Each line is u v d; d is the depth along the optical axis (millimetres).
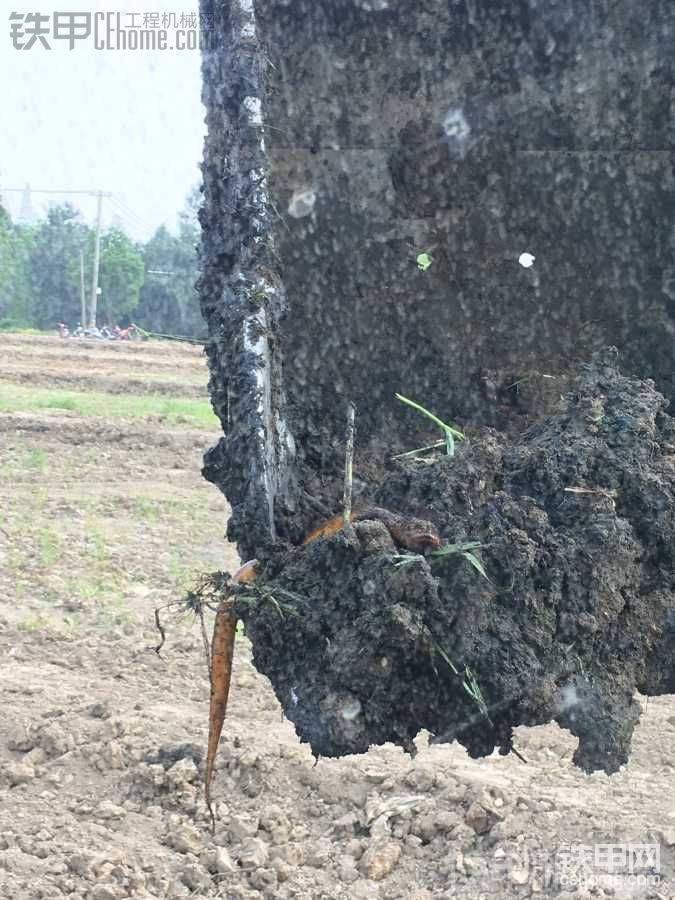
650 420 2643
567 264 3266
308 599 2262
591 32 3174
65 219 55344
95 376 20328
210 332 2855
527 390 3232
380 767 4758
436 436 3180
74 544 8656
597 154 3217
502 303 3289
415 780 4578
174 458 12922
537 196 3268
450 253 3283
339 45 3150
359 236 3201
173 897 3783
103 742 4887
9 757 4812
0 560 8008
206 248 2926
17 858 3867
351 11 3141
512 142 3264
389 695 2172
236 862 4031
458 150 3260
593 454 2510
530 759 4965
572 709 2197
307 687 2191
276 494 2605
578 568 2293
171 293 50969
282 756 4816
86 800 4453
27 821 4230
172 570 8062
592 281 3246
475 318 3291
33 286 53906
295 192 3102
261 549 2441
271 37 3084
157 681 5797
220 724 2430
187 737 5027
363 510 2402
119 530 9312
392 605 2135
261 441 2537
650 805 4500
